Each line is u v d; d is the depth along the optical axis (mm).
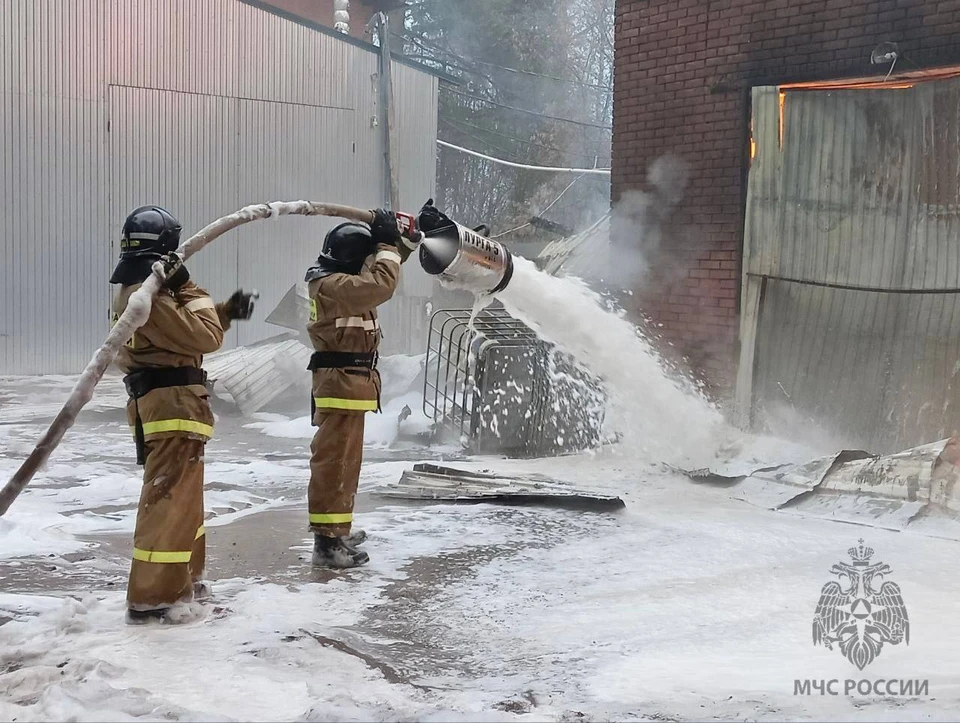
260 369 13336
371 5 31734
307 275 5648
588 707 3428
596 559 5648
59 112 17547
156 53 18328
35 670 3699
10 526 6383
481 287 6297
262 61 19391
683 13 9570
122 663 3875
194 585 4789
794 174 8797
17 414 12719
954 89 7707
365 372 5566
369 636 4305
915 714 3127
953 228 7770
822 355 8641
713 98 9367
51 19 17391
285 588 5062
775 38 8883
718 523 6531
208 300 4492
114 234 18125
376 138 20750
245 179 19344
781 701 3393
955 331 7785
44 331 17609
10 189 17234
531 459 9258
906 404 8094
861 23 8289
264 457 9648
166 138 18516
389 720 3273
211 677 3734
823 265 8625
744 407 9148
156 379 4449
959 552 5684
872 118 8258
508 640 4250
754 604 4680
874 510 6586
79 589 5027
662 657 3975
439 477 7938
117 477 8133
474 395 9773
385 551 5840
